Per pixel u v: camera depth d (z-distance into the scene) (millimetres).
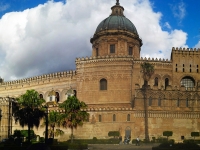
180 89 77562
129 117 74312
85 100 83688
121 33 91375
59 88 97750
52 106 88375
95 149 52594
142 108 74812
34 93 69312
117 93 81188
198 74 87000
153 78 85188
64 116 62781
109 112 74812
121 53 90500
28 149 22469
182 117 75500
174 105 76250
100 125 74562
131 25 96000
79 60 86500
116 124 73938
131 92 81500
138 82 83562
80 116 63156
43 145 22891
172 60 87375
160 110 75125
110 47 92062
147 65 81438
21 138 69750
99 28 95625
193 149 41031
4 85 116812
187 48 88250
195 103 76875
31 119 68062
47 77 102125
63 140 75812
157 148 42906
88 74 84938
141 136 73250
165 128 74375
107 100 81500
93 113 75500
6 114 83625
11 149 42750
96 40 95250
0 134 82188
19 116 68188
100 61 84000
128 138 70500
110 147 57562
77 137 75062
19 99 69500
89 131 74625
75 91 93750
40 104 69312
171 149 41375
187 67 87312
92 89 83562
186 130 74938
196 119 75812
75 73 94688
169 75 86250
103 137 73750
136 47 94938
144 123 74000
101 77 83250
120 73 82188
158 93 76438
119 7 100250
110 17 96625
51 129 72000
